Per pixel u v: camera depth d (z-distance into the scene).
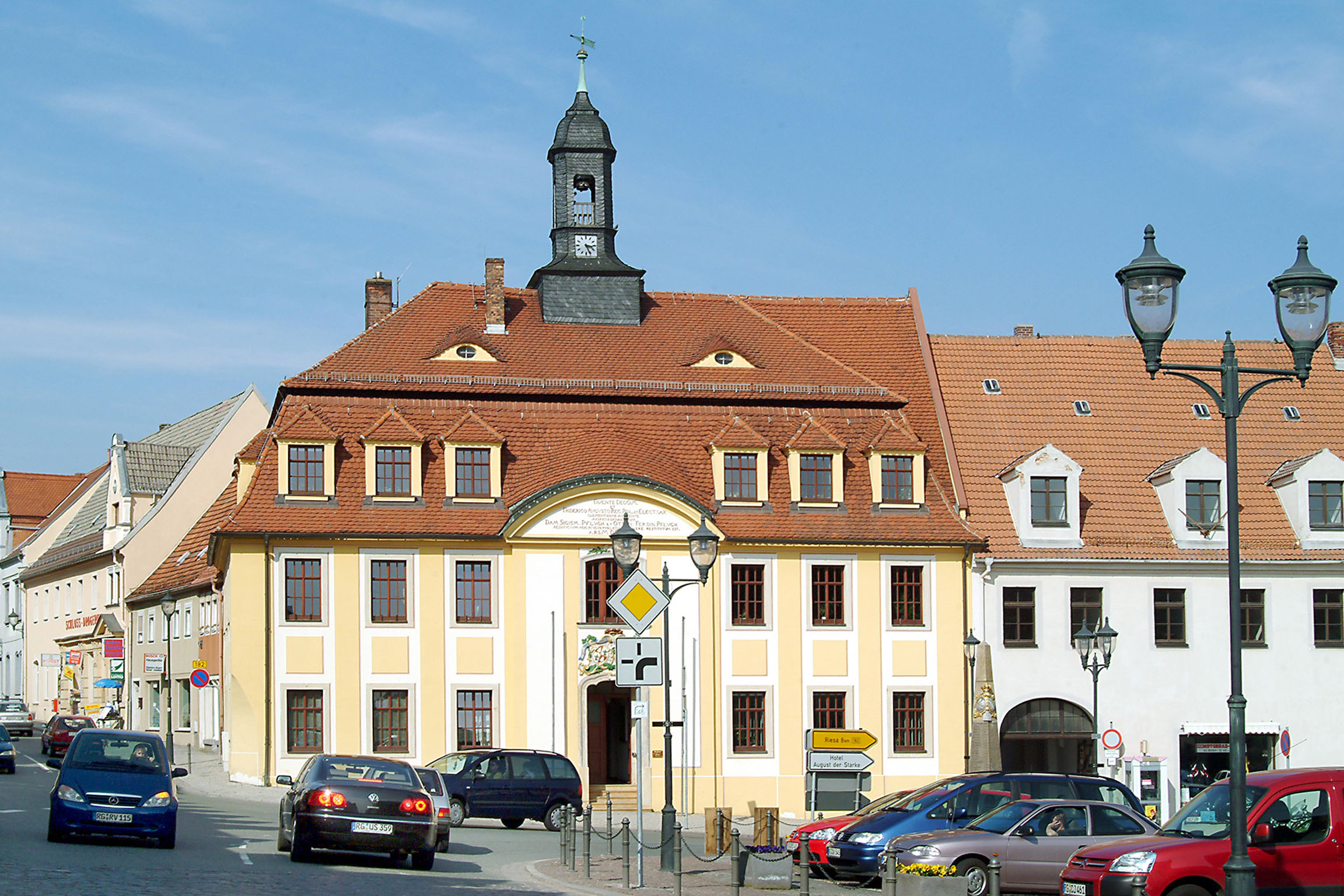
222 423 79.44
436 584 50.59
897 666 52.72
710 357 56.31
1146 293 19.83
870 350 59.69
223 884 22.69
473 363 54.16
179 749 61.94
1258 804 21.44
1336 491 55.78
